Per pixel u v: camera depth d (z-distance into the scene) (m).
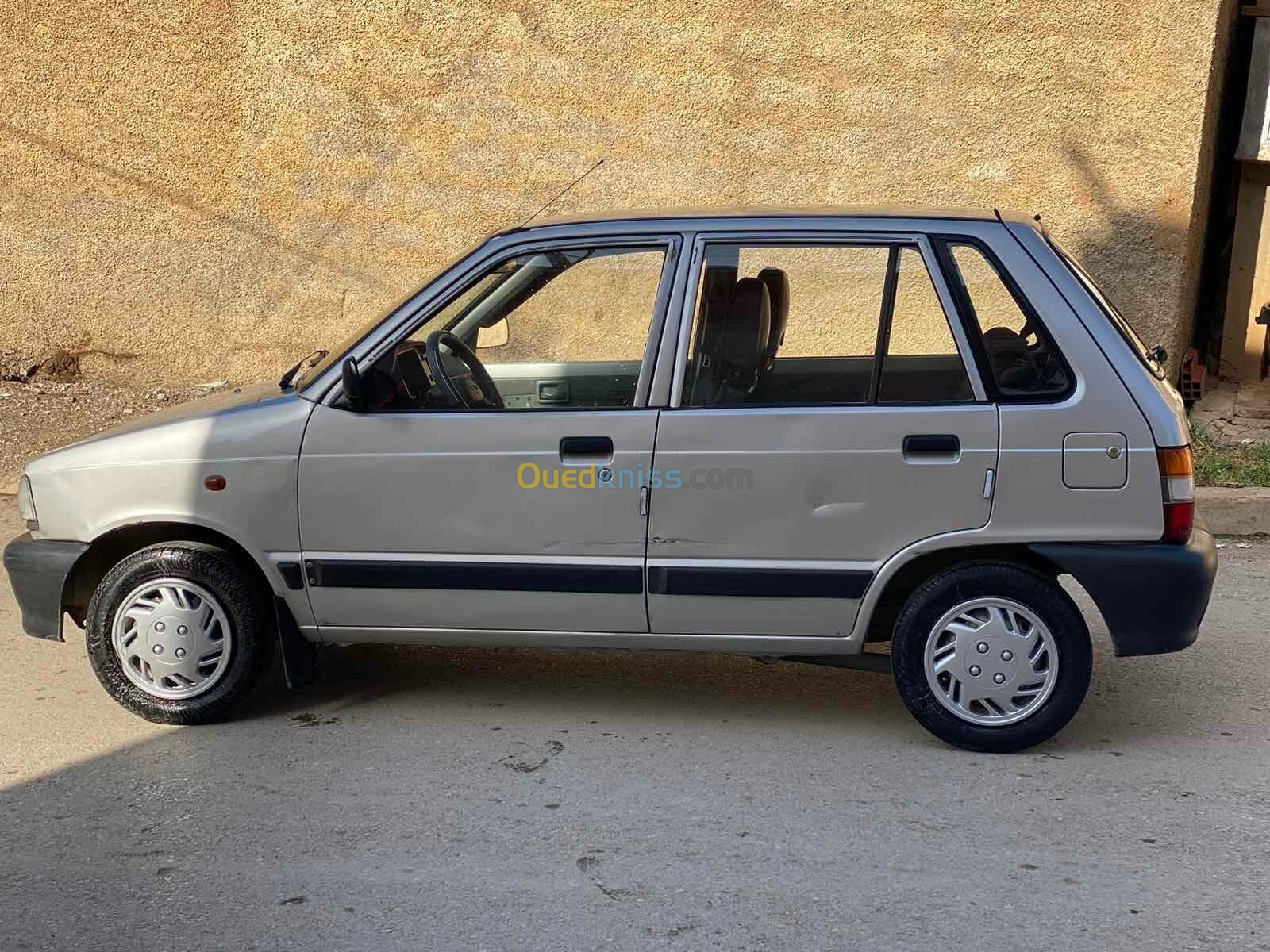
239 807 4.15
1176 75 8.36
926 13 8.58
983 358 4.34
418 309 4.64
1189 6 8.26
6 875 3.74
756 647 4.54
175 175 9.77
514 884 3.65
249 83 9.52
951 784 4.28
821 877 3.67
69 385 10.13
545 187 9.34
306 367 5.32
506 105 9.25
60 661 5.54
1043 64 8.52
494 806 4.14
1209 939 3.35
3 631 5.93
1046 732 4.41
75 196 9.91
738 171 9.04
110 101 9.70
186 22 9.48
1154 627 4.31
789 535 4.39
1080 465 4.26
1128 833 3.93
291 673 4.76
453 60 9.23
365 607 4.65
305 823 4.03
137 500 4.67
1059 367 4.30
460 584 4.55
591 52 9.05
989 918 3.45
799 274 4.47
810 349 4.45
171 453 4.66
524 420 4.48
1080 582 4.29
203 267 9.91
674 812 4.09
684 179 9.12
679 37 8.91
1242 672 5.33
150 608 4.73
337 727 4.80
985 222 4.44
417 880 3.68
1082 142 8.58
